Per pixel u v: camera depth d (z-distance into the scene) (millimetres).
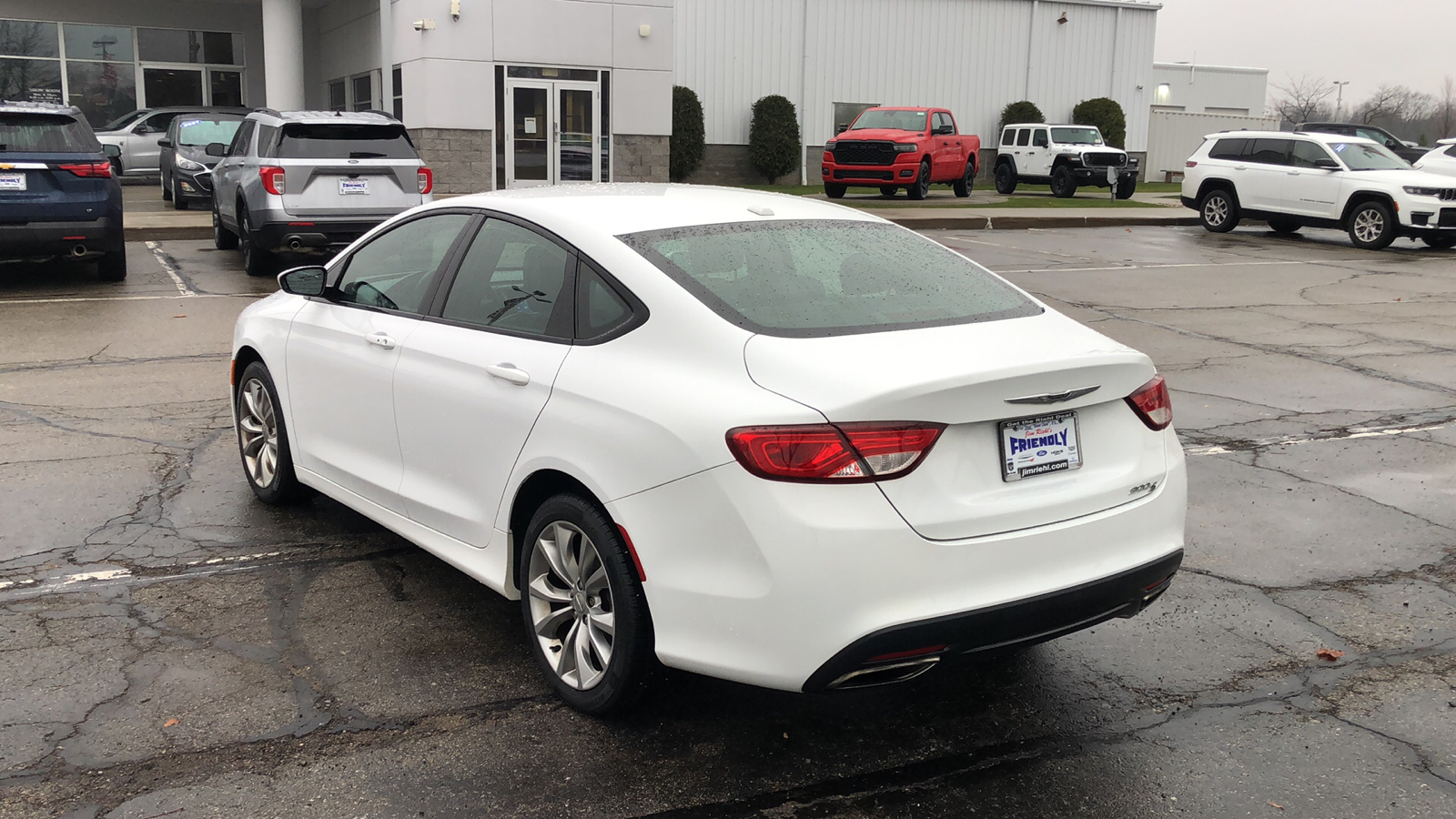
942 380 3010
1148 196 31219
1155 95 47312
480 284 4062
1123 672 3980
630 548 3256
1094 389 3314
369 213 12383
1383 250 18641
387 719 3566
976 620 3055
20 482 5738
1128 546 3396
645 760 3367
